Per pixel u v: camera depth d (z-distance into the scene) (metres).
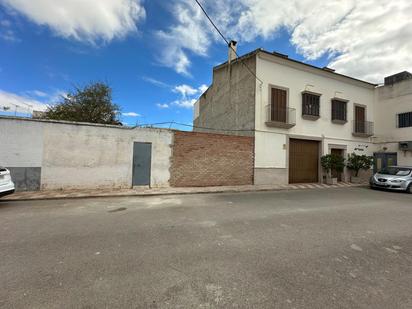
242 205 7.02
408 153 14.67
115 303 2.25
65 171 8.98
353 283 2.70
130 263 3.10
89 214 5.73
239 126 13.50
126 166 9.85
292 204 7.29
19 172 8.42
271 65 12.72
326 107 14.35
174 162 10.65
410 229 4.84
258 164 12.28
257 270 2.96
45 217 5.39
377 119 16.38
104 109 17.58
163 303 2.26
